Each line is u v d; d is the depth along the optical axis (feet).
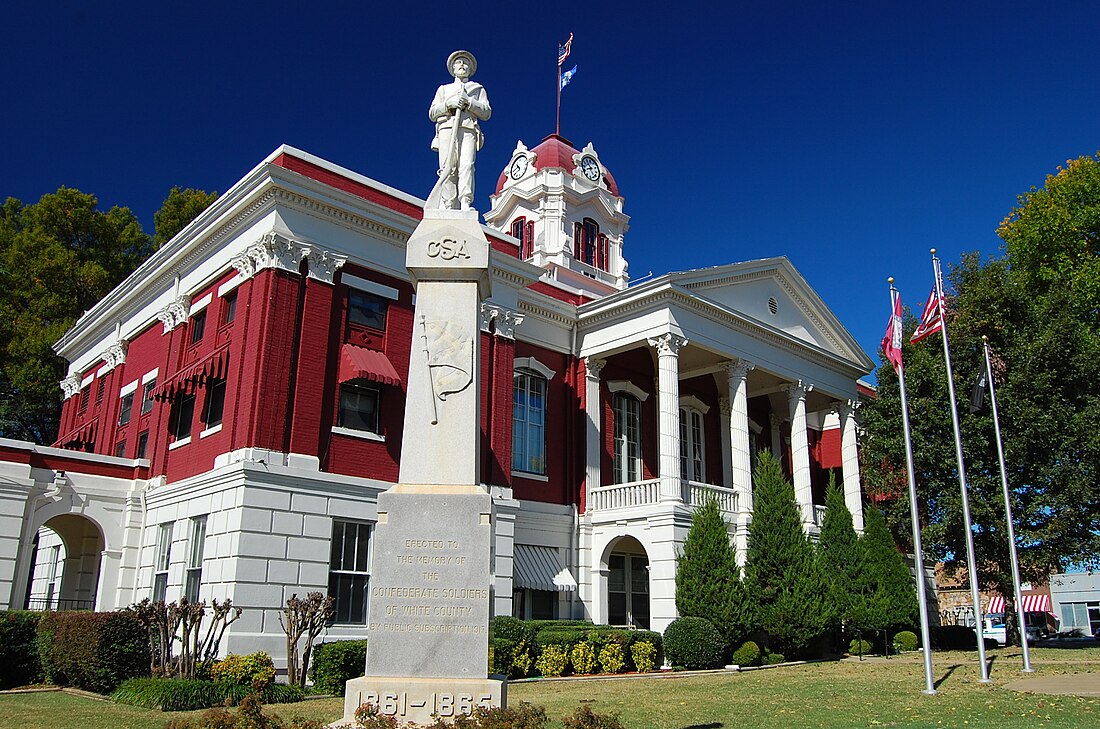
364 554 74.84
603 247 153.99
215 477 71.26
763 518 92.84
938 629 115.14
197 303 86.12
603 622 96.32
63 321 138.92
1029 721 44.96
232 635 64.08
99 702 52.95
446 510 33.12
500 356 91.66
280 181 75.20
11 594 76.33
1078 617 209.56
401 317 83.51
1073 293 109.50
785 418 133.18
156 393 83.92
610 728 30.58
